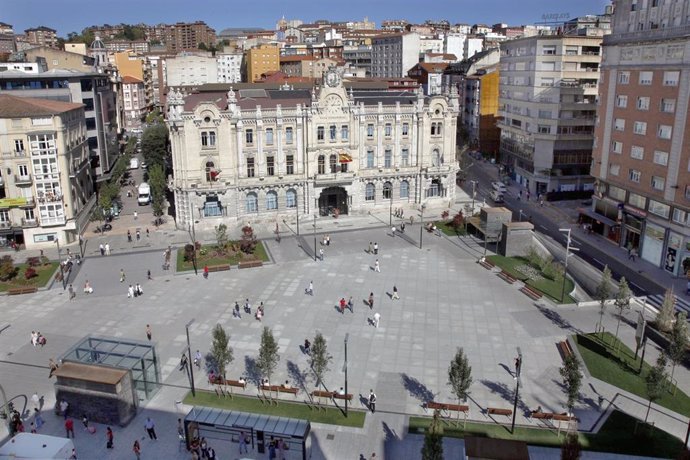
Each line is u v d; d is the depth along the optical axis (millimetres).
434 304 65000
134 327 60188
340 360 53000
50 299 67750
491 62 173000
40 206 84188
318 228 94125
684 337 47250
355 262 78812
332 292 68688
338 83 93750
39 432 43438
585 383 48719
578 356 52844
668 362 52031
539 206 108312
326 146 95875
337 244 86438
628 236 81500
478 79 158125
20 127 80938
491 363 52219
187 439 40969
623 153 80438
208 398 47562
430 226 92250
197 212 92375
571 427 41562
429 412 45312
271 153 93750
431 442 34031
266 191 95438
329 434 42719
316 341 46688
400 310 63438
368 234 91125
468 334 57750
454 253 82312
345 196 101938
